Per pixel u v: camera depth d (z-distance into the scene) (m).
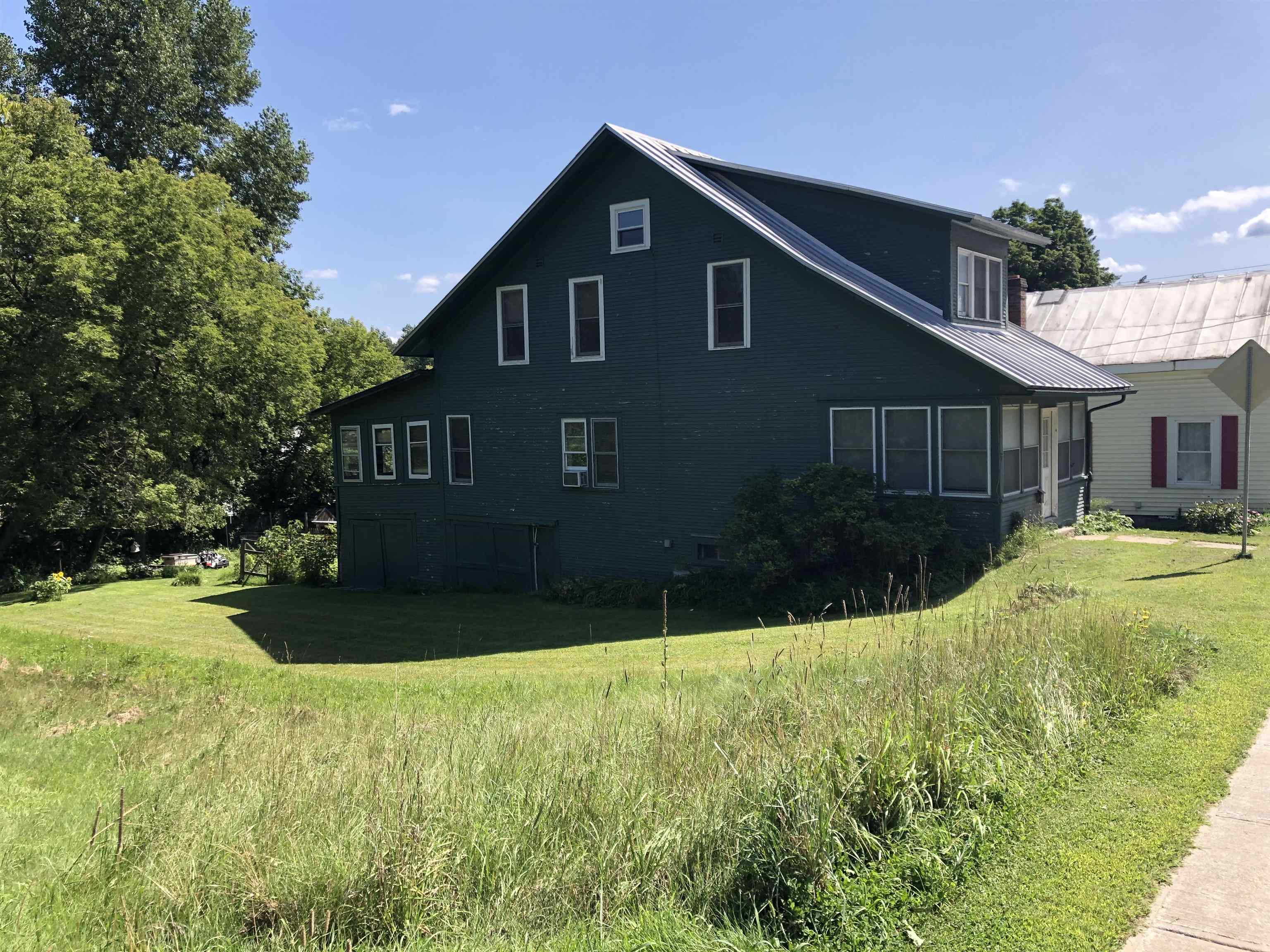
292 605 23.77
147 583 33.16
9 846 5.73
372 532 26.41
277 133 43.69
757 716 6.52
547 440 22.02
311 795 5.80
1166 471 22.20
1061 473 19.78
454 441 24.06
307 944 4.22
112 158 38.62
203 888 4.72
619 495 20.73
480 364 23.16
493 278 22.58
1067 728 6.18
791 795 4.83
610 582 20.47
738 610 16.73
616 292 20.34
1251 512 19.72
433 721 8.50
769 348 18.16
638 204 19.84
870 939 4.06
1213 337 22.34
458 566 24.25
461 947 4.13
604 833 4.98
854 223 19.45
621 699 8.83
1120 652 7.58
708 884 4.56
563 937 4.20
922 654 7.50
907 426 16.59
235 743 8.16
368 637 18.12
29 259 28.86
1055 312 26.22
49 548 37.75
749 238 18.22
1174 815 5.09
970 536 15.98
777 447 18.19
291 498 49.56
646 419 20.11
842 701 6.52
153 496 33.12
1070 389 16.34
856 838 4.60
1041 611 9.55
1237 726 6.42
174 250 29.64
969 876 4.54
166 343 31.23
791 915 4.32
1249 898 4.23
